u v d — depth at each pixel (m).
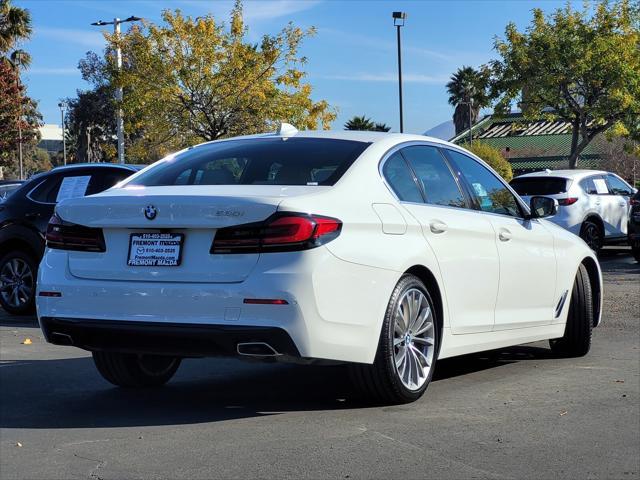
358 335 4.71
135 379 5.73
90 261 4.90
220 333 4.45
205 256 4.59
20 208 9.90
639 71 23.73
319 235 4.52
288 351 4.46
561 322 6.81
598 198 16.77
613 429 4.70
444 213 5.55
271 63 25.28
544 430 4.66
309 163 5.19
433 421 4.82
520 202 6.62
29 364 6.74
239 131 25.42
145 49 25.02
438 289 5.35
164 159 5.84
